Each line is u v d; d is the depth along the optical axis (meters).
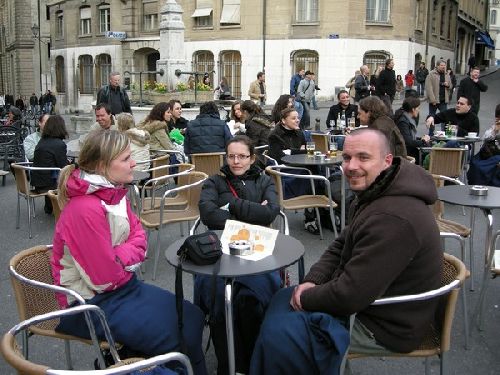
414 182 2.52
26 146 8.35
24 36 46.12
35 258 3.04
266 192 4.30
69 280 2.80
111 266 2.72
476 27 47.78
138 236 2.96
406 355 2.62
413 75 26.98
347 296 2.45
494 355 3.61
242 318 3.08
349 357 2.63
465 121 9.30
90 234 2.69
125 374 2.17
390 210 2.46
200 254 2.72
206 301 3.22
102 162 2.79
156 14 32.88
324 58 27.83
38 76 46.69
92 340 2.64
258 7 28.77
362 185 2.70
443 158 6.99
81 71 38.06
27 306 2.93
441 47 34.94
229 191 4.27
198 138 7.77
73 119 17.36
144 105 15.34
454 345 3.74
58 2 39.38
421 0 30.06
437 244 2.54
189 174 5.60
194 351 2.79
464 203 3.99
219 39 30.05
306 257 5.52
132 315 2.72
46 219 7.13
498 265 3.63
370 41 27.75
